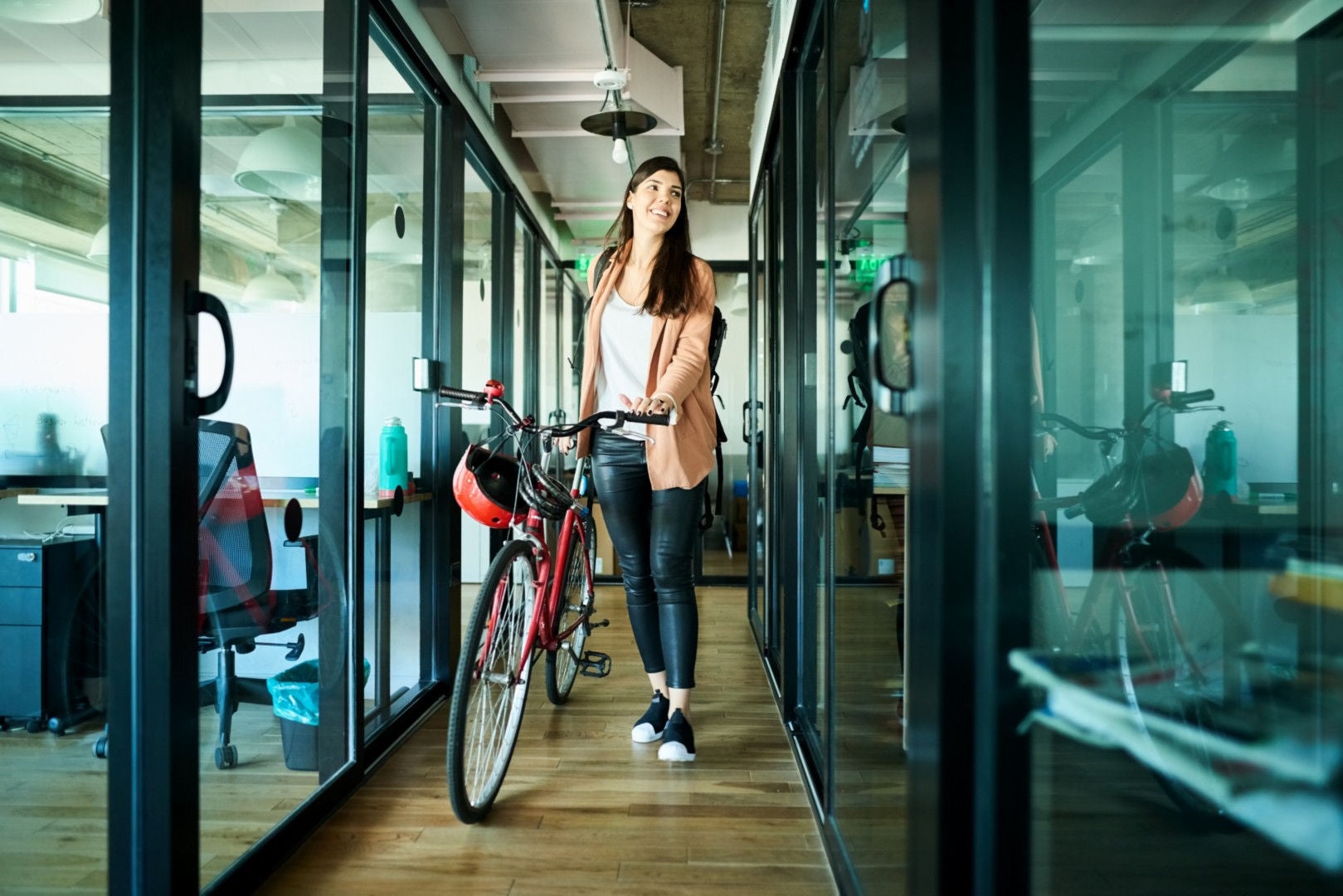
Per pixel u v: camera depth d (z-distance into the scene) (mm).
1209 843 1088
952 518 908
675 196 2396
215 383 1753
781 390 3248
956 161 903
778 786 2221
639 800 2131
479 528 5027
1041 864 937
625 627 4402
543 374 6574
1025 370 901
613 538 2602
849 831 1662
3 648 1371
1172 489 1244
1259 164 1225
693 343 2396
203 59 1610
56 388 1416
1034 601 940
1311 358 1223
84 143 1396
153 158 1394
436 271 3365
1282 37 1229
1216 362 1241
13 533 1410
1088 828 1008
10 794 1381
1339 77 1227
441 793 2188
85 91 1396
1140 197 1242
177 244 1405
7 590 1391
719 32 4250
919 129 977
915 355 992
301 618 2117
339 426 2303
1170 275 1258
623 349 2514
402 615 2979
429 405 3197
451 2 3340
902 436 1376
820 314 2301
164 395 1390
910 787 1014
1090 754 1033
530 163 5723
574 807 2086
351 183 2383
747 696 3102
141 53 1393
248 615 1910
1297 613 1170
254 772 1840
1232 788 1115
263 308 1919
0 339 1411
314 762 2029
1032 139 892
